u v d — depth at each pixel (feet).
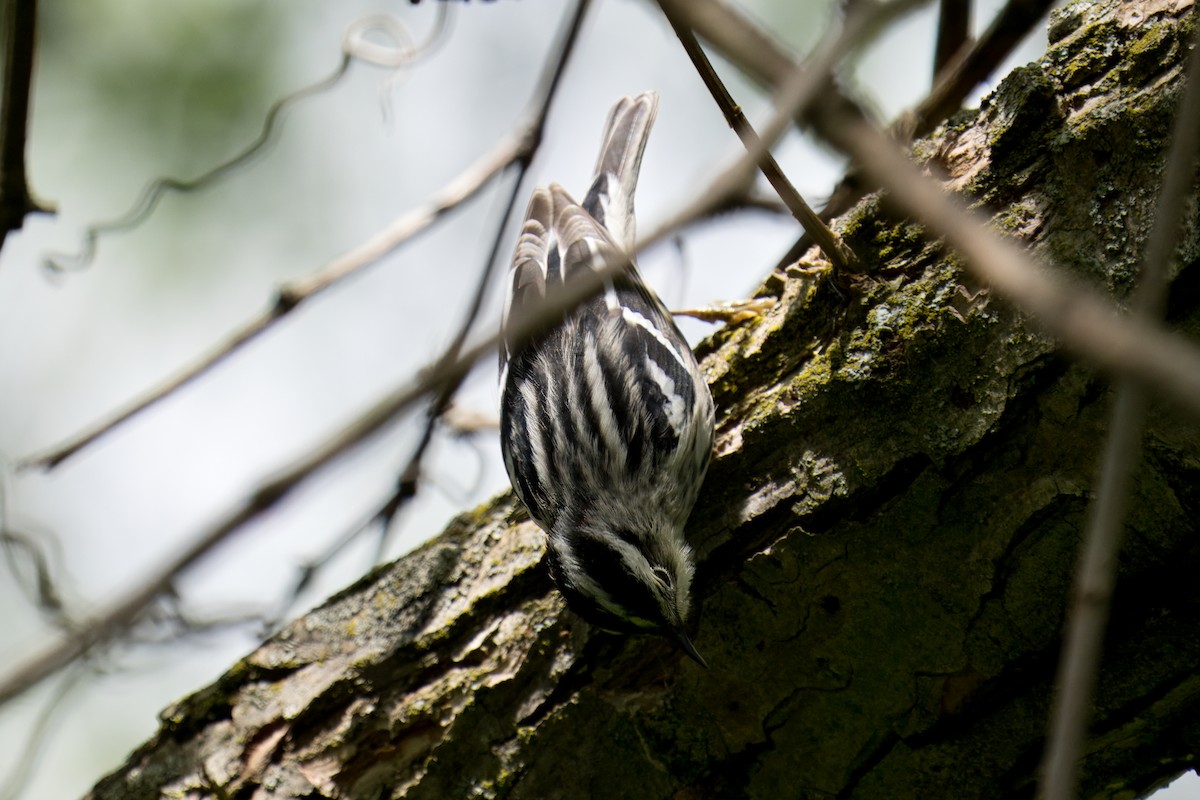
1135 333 11.50
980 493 26.86
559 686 30.63
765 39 15.05
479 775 31.14
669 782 30.27
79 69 43.88
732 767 30.09
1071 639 13.79
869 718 28.84
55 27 43.70
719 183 14.24
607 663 30.37
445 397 38.14
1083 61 26.58
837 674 28.78
